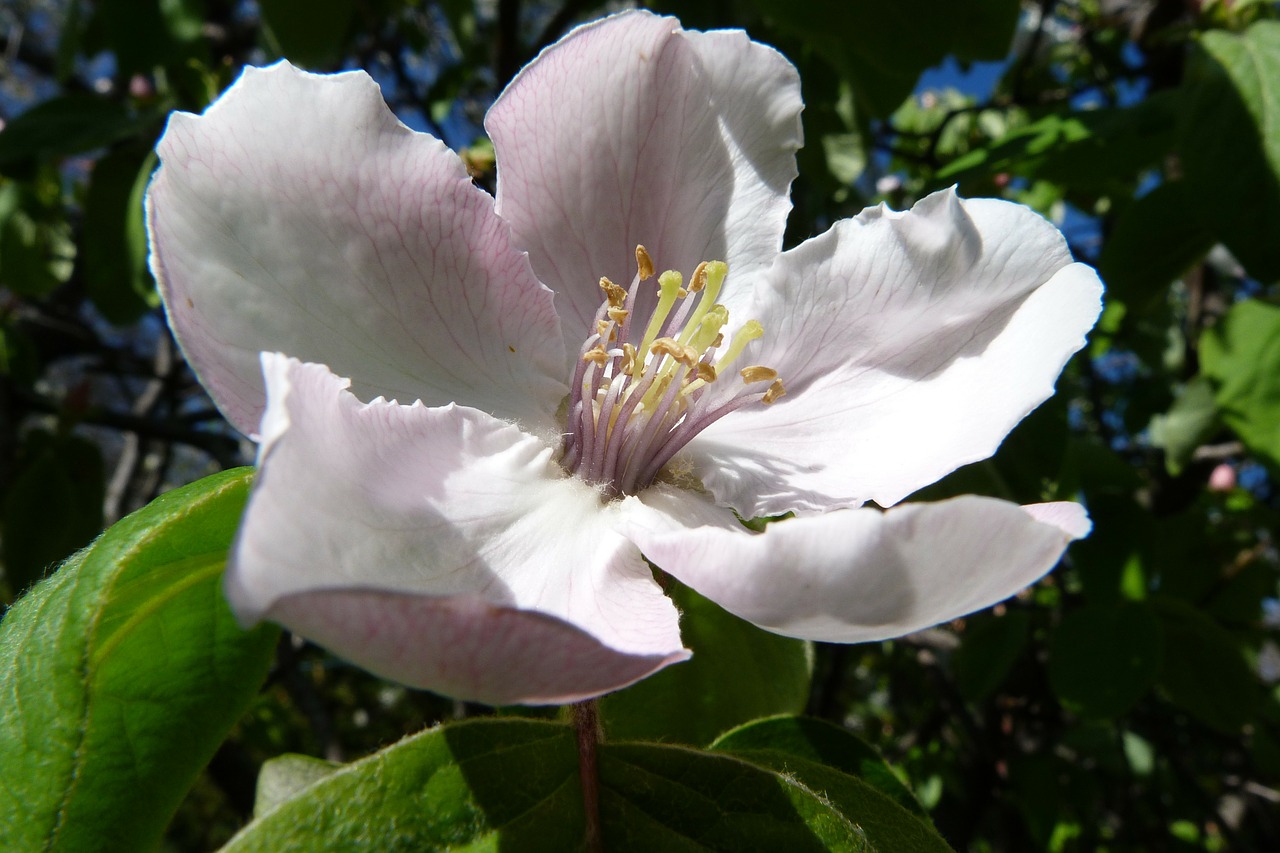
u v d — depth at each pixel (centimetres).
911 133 17
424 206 6
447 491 6
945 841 5
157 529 5
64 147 13
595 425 7
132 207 13
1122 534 12
